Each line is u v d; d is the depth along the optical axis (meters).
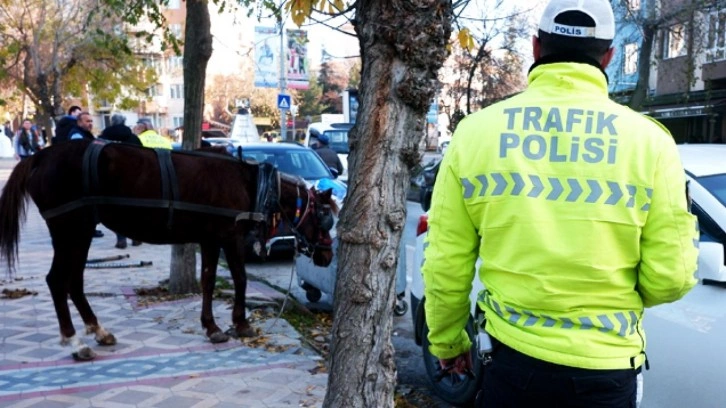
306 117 53.28
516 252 1.95
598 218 1.89
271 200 5.50
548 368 1.93
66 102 34.00
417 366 5.46
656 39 19.25
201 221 5.27
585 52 2.04
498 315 2.05
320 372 4.85
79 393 4.39
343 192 8.20
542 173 1.94
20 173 5.12
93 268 8.80
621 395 1.93
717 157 4.18
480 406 2.19
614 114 1.98
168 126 56.72
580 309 1.92
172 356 5.19
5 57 27.30
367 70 2.58
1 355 5.19
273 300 6.95
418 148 2.63
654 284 1.94
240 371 4.85
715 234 3.53
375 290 2.64
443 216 2.09
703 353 3.24
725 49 19.95
